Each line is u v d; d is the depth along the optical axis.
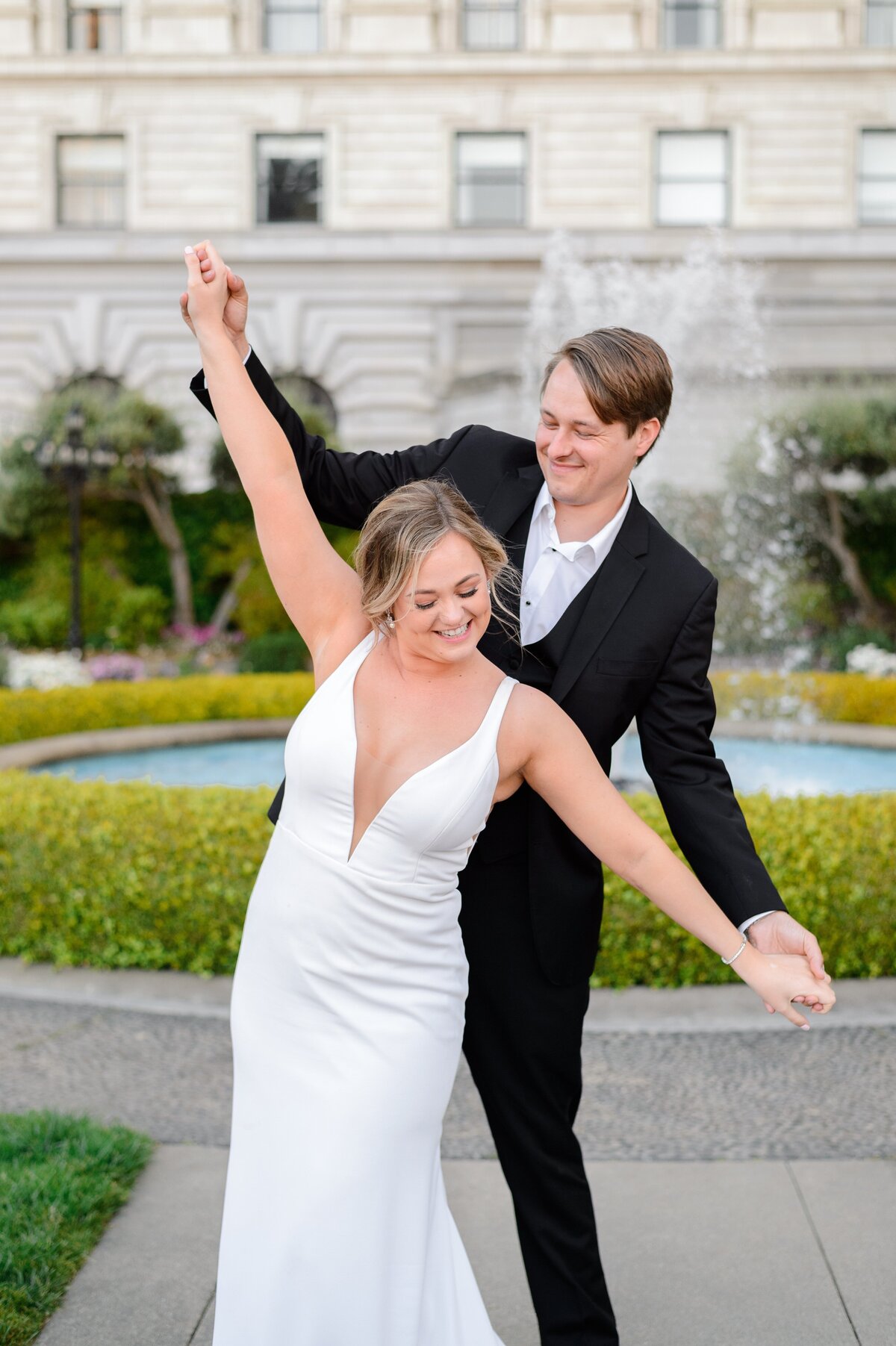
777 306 18.77
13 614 16.73
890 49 18.38
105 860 4.61
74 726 10.80
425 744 1.84
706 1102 3.58
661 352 2.06
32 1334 2.44
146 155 19.11
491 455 2.28
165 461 18.27
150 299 19.23
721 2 18.83
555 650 2.14
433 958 1.92
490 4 19.05
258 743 11.42
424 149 18.88
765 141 18.69
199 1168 3.15
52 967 4.67
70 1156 3.09
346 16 18.83
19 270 19.34
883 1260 2.72
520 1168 2.21
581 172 18.78
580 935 2.18
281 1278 1.83
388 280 18.95
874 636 15.67
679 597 2.14
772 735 10.93
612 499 2.15
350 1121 1.83
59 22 19.19
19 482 17.58
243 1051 1.93
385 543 1.77
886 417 17.16
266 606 17.89
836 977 4.46
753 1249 2.77
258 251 19.00
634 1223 2.89
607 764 2.23
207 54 18.83
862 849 4.43
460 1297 2.00
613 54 18.56
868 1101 3.57
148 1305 2.55
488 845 2.15
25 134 19.22
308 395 19.75
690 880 1.94
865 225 18.83
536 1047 2.17
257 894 1.96
